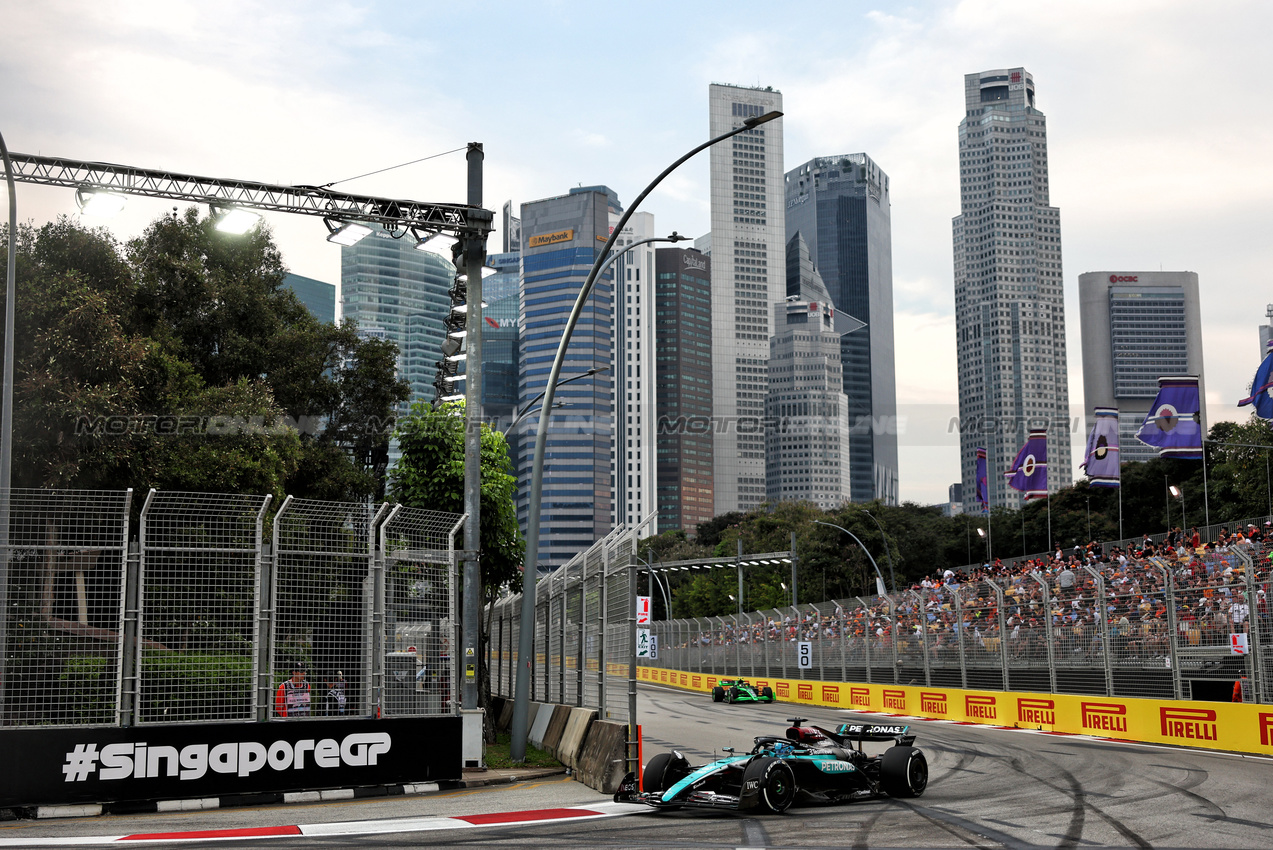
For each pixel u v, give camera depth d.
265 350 33.09
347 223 18.55
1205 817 11.36
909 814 12.20
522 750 18.06
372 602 15.00
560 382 18.50
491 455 24.12
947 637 29.98
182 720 13.51
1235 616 19.27
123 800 12.91
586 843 10.36
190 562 13.82
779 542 98.94
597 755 15.69
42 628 12.96
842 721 29.30
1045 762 17.36
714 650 52.03
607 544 17.56
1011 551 87.12
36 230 24.77
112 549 13.38
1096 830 10.75
